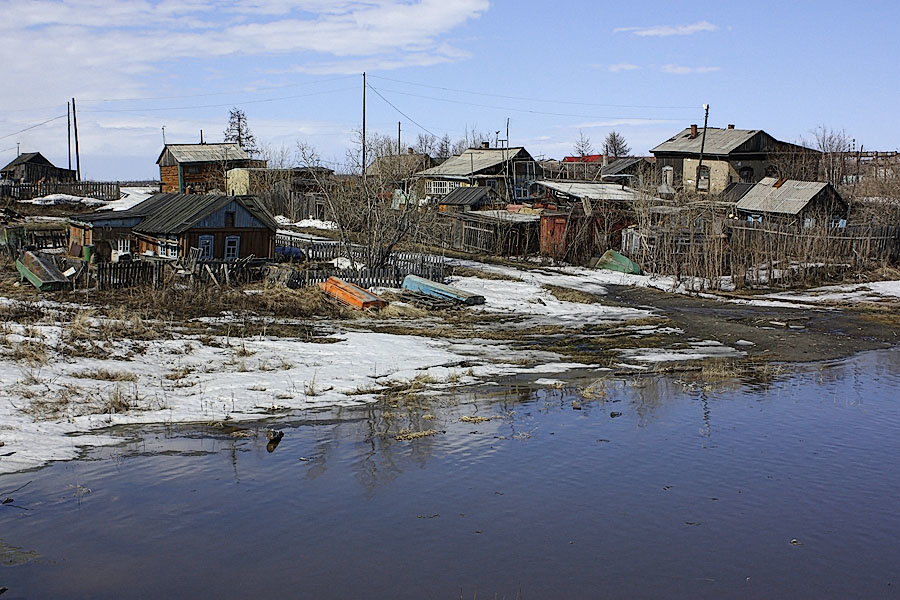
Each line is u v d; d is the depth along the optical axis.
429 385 20.09
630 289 42.03
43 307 26.38
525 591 9.55
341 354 23.27
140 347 21.97
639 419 17.39
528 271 46.81
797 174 71.25
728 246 46.25
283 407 17.52
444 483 13.14
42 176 82.12
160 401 17.25
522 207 62.41
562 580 9.85
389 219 40.66
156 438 15.01
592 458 14.62
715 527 11.61
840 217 57.44
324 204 59.53
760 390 20.62
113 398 16.83
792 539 11.23
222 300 30.48
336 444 15.08
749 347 27.22
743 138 73.19
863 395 20.25
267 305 30.81
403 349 24.48
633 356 24.91
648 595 9.55
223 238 39.53
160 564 9.98
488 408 18.00
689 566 10.34
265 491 12.56
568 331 29.42
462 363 22.81
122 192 80.00
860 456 15.04
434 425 16.53
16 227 41.97
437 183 74.62
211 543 10.63
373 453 14.61
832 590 9.77
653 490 13.05
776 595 9.62
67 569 9.74
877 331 30.95
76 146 83.50
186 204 41.31
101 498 12.02
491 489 12.92
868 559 10.65
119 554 10.21
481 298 34.56
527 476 13.57
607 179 77.88
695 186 68.25
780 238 47.53
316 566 10.05
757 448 15.46
